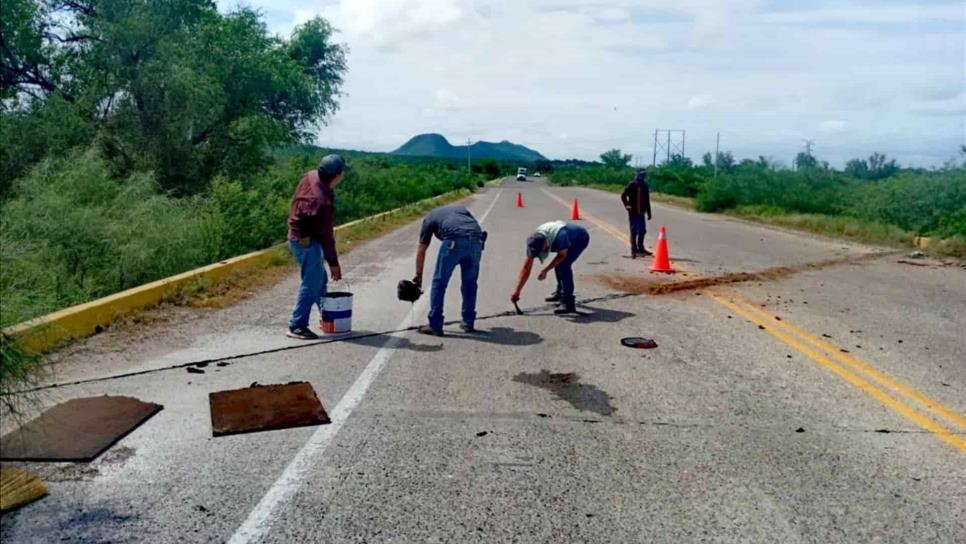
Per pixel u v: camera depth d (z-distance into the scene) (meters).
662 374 6.52
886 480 4.36
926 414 5.54
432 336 7.74
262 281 10.95
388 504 3.93
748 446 4.85
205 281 10.02
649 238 19.06
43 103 17.00
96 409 5.16
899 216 20.56
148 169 17.55
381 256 14.74
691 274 12.63
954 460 4.67
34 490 3.88
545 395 5.85
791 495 4.14
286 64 26.05
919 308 9.88
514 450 4.71
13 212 9.87
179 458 4.45
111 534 3.55
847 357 7.20
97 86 17.94
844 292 11.07
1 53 17.64
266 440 4.77
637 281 11.83
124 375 6.09
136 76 17.86
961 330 8.54
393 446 4.72
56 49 18.58
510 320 8.68
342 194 26.45
